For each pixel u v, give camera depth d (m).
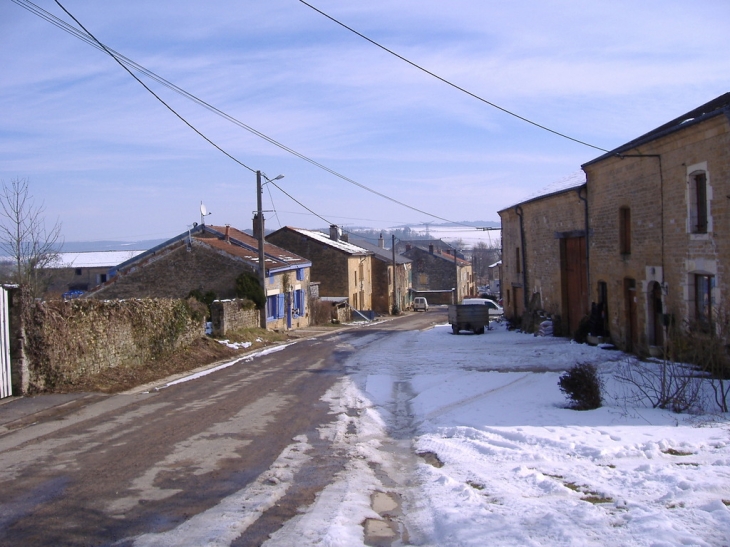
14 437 9.02
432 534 5.35
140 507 6.04
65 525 5.54
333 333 31.36
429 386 13.20
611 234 19.45
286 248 49.72
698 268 14.16
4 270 25.20
